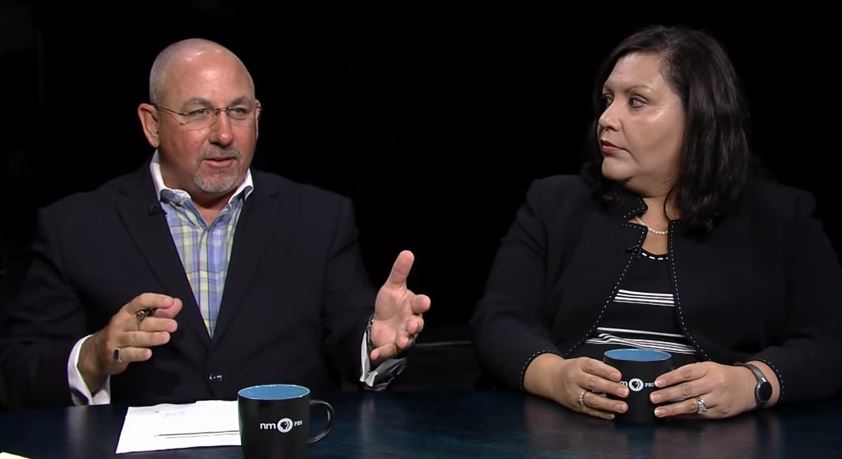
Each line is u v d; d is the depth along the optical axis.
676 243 1.89
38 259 1.94
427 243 4.65
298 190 2.09
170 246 1.91
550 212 2.00
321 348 2.02
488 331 1.85
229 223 2.00
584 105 4.34
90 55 3.78
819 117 3.87
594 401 1.51
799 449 1.36
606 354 1.55
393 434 1.41
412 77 4.36
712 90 1.84
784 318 1.87
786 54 3.86
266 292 1.94
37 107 3.76
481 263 4.73
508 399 1.63
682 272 1.87
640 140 1.85
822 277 1.86
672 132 1.85
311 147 4.31
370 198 4.48
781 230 1.89
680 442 1.39
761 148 3.92
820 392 1.68
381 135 4.41
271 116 4.20
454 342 3.58
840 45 3.77
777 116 3.91
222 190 1.92
